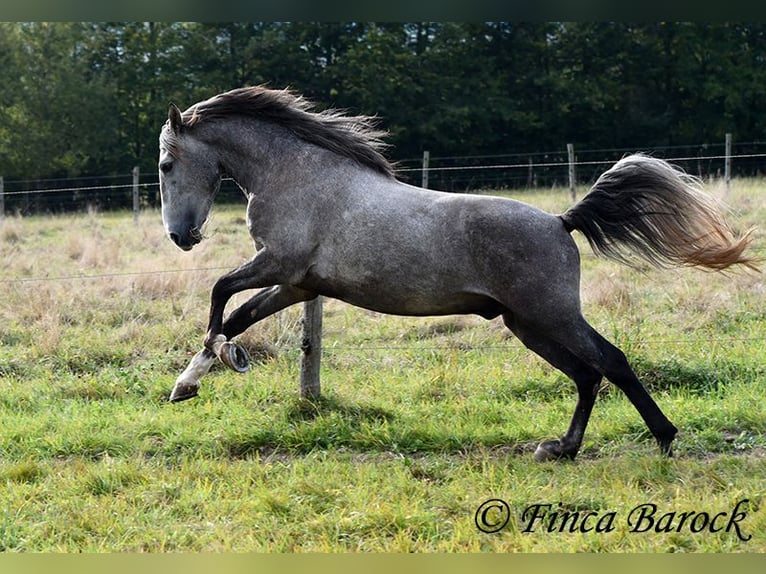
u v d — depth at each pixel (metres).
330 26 40.22
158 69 41.50
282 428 7.85
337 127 7.52
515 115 39.88
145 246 17.91
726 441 7.48
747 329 10.52
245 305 7.77
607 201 7.04
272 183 7.48
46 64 40.47
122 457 7.42
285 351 10.20
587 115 40.69
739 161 37.25
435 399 8.85
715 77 39.00
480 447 7.42
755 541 5.51
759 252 12.94
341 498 6.25
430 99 39.97
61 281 13.71
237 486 6.62
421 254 7.00
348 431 7.75
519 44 41.25
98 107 40.38
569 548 5.48
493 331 10.89
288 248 7.34
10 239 19.91
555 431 7.79
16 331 11.30
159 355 10.26
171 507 6.28
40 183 41.16
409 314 7.33
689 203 7.04
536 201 21.98
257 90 7.71
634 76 40.62
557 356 7.30
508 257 6.87
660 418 6.99
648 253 7.18
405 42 41.47
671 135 40.34
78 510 6.24
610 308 11.36
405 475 6.70
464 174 37.19
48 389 9.32
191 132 7.72
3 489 6.64
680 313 11.09
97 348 10.48
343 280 7.26
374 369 9.77
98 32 42.41
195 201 7.78
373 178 7.35
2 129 40.34
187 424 8.12
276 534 5.79
